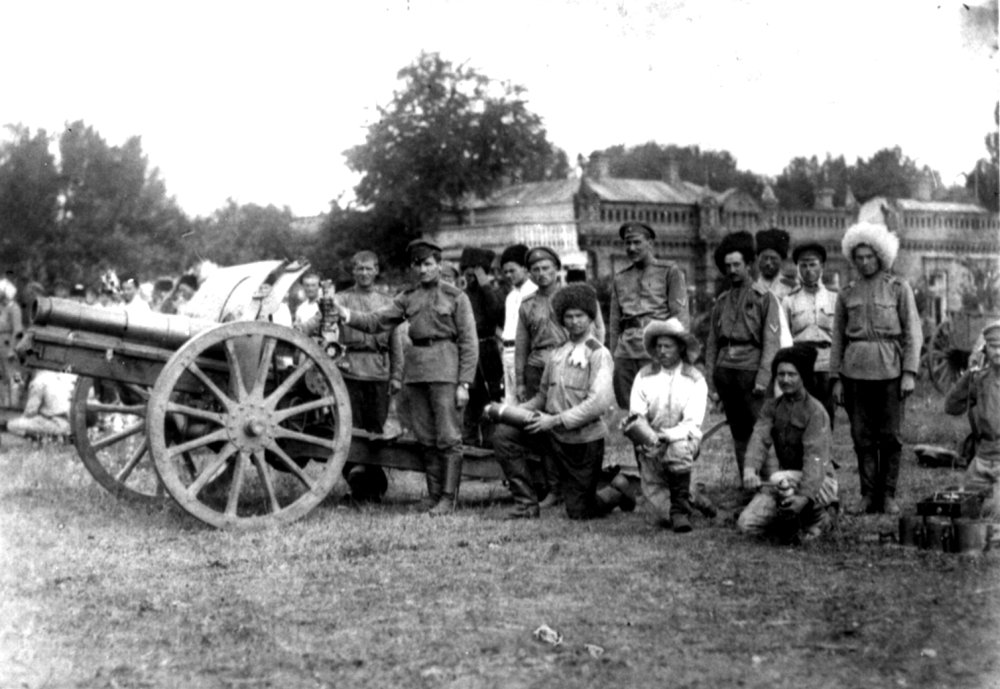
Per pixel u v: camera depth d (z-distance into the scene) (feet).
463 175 94.58
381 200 95.50
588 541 23.00
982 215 76.33
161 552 22.21
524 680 14.57
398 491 31.07
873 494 27.22
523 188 107.34
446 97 92.22
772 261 31.86
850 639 15.99
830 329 30.60
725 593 18.58
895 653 15.34
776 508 23.09
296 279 27.50
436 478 27.50
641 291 29.07
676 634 16.39
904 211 88.53
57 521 25.21
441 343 27.22
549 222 112.98
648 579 19.58
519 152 95.09
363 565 20.98
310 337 25.70
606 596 18.47
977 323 59.72
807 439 23.03
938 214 84.64
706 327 74.18
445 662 15.30
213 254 97.40
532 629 16.71
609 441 41.16
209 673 15.05
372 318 27.20
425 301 27.32
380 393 29.30
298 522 25.29
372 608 17.97
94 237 92.32
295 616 17.57
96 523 25.16
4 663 15.40
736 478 32.63
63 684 14.69
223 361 25.94
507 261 33.32
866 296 27.32
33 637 16.57
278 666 15.26
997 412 24.88
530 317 29.17
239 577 20.11
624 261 116.37
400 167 94.43
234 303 27.53
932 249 85.40
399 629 16.80
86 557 21.67
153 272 94.63
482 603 18.17
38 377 41.14
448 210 98.07
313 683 14.64
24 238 90.27
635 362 28.91
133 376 25.75
